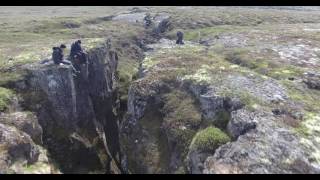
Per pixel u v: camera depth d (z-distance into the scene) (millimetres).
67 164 43312
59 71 46500
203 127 38125
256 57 55250
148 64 52219
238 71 46938
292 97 39500
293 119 35156
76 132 46719
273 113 36031
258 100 38219
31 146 34750
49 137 43906
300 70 48625
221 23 99688
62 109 46406
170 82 45719
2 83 44719
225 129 36500
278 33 74500
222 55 58281
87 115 50375
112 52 65250
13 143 33125
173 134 38688
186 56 54969
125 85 60656
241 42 67562
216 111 38500
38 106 44438
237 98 38344
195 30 89000
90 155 45781
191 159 33781
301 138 32094
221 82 42750
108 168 46031
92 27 92750
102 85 55656
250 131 33656
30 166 33750
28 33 81000
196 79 44125
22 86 45156
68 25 94625
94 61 54938
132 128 43719
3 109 39656
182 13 111375
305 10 147875
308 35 71438
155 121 42438
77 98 48969
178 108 41625
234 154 31094
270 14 112625
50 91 45969
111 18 109875
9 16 122062
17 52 56438
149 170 38406
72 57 50562
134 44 84562
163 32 95938
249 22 100812
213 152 33188
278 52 58531
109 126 54250
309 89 43781
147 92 44625
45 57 51531
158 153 39250
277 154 30578
